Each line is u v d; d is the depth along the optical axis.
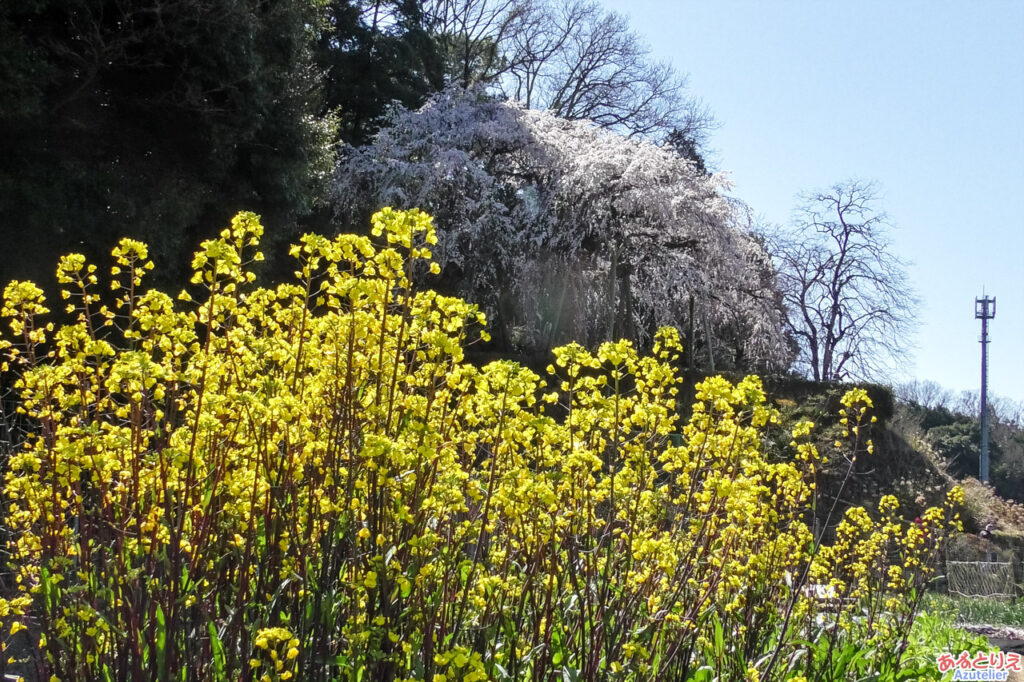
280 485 3.17
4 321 10.88
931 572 6.24
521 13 33.25
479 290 25.98
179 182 13.39
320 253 3.46
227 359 3.41
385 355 3.26
